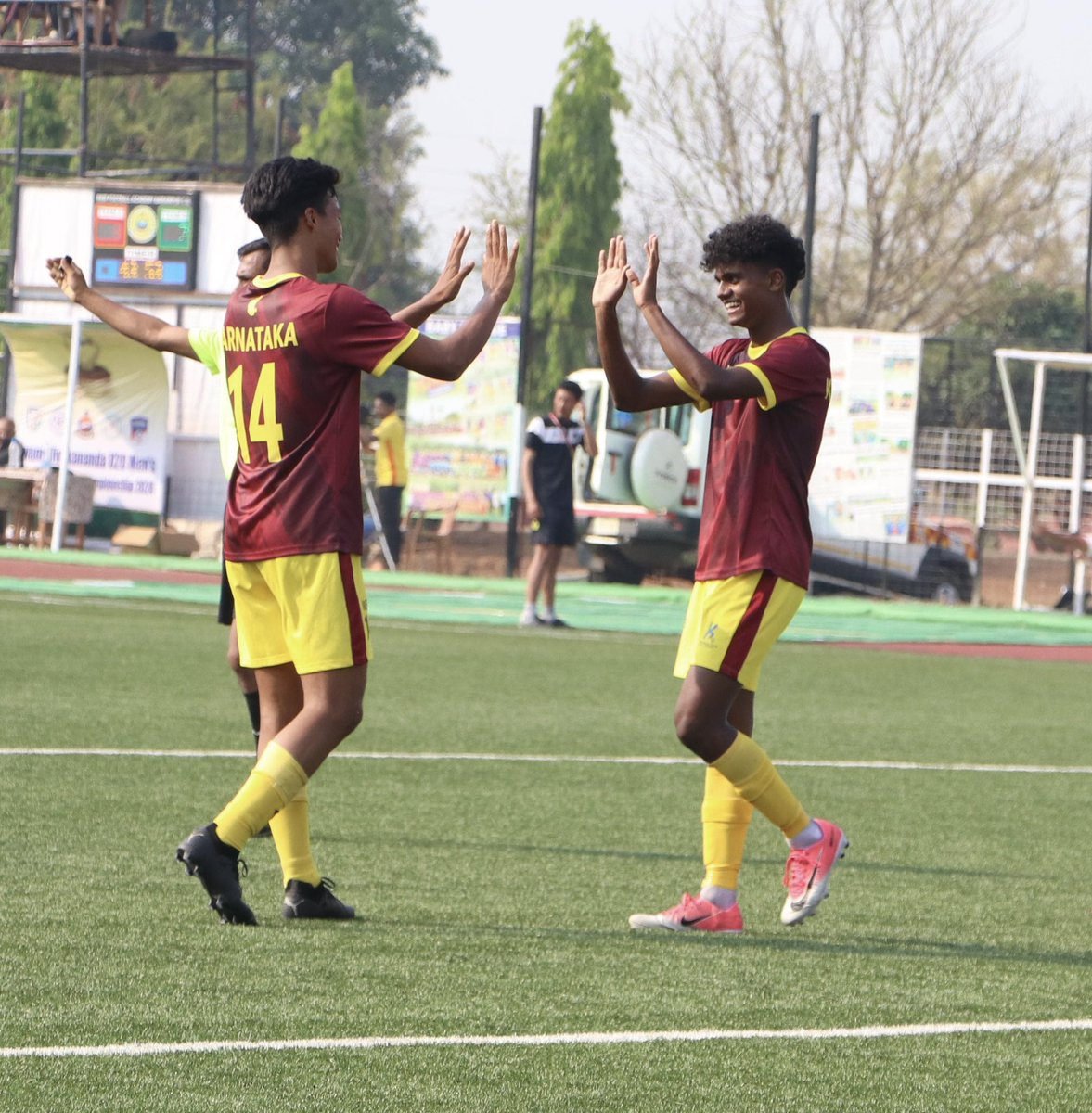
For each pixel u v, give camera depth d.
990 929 13.45
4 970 10.84
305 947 11.78
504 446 73.75
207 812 17.09
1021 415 86.31
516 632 42.03
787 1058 9.64
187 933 12.05
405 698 27.89
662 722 26.47
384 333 11.91
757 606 12.84
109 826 16.05
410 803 18.33
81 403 66.38
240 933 12.12
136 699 25.83
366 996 10.58
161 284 74.38
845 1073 9.41
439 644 37.81
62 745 21.08
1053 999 11.24
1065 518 67.81
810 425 12.91
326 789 19.00
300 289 12.04
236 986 10.68
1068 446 67.94
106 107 138.25
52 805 17.02
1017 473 68.00
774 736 25.50
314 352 11.95
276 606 12.64
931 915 13.91
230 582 12.80
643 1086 9.02
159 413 65.88
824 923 13.50
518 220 125.56
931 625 52.06
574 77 116.56
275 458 12.12
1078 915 14.10
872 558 66.25
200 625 39.06
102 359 65.56
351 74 130.25
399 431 62.44
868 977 11.67
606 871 15.19
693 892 14.41
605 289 12.59
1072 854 17.05
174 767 19.81
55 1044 9.35
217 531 68.75
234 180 141.75
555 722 25.88
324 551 12.04
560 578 73.12
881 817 18.84
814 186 68.62
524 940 12.31
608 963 11.75
